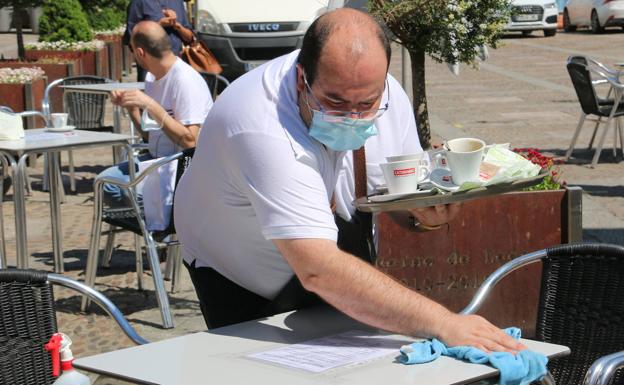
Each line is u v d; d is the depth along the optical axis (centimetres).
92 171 1046
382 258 464
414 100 611
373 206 289
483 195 292
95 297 319
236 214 295
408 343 260
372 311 258
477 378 232
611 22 2900
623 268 319
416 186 302
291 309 315
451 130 1263
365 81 256
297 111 272
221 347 260
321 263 258
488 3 584
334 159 288
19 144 591
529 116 1380
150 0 970
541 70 2014
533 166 301
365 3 597
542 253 337
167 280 632
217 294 323
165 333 536
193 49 919
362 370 237
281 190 263
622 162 1034
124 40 1002
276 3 1377
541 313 337
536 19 2862
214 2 1380
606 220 778
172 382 229
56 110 1198
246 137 270
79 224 807
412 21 579
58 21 1678
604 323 323
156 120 577
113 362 247
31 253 713
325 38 256
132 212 566
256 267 310
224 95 289
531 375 241
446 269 468
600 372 273
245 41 1352
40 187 961
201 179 300
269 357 249
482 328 255
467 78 1898
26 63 1307
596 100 992
